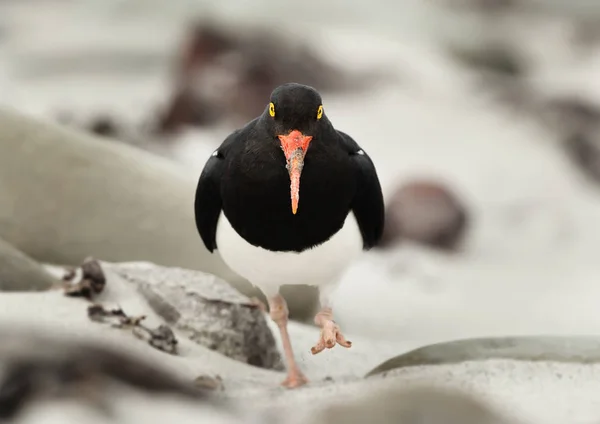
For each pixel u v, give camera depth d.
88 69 11.59
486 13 13.60
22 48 12.20
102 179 5.96
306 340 5.81
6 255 5.70
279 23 11.65
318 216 5.55
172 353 5.62
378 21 13.31
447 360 5.54
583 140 9.48
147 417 5.34
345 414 5.38
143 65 11.80
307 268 5.58
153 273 5.72
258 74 9.69
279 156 5.53
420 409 5.38
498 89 11.12
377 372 5.56
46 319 5.59
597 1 13.72
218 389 5.52
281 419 5.40
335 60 10.77
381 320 6.17
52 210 5.94
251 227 5.55
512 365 5.52
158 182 5.99
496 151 9.18
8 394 5.32
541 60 12.69
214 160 5.59
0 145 5.95
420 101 10.33
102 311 5.62
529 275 6.95
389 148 9.19
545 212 8.20
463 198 8.28
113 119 7.83
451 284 6.66
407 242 7.38
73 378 5.34
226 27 10.22
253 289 5.91
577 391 5.46
